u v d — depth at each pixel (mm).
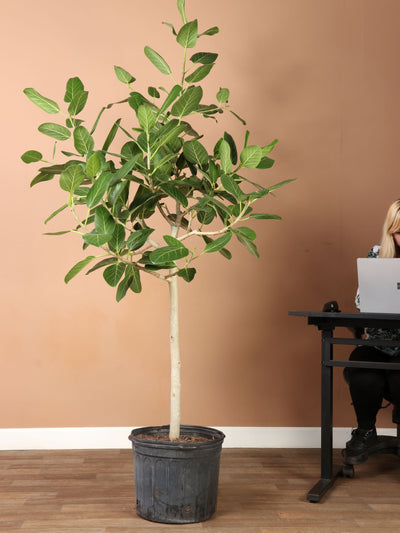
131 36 3111
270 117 3162
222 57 3150
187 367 3111
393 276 2230
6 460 2816
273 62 3168
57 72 3080
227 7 3158
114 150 3098
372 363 2350
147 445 2023
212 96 3145
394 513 2154
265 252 3152
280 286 3152
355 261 3174
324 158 3178
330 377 2418
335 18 3188
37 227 3061
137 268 2088
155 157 2016
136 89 3111
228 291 3135
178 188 2176
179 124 2039
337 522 2062
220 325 3129
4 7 3070
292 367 3145
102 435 3057
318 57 3182
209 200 1959
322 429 2422
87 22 3100
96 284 3076
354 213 3182
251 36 3162
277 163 3162
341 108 3186
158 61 2232
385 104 3197
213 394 3117
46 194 3066
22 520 2051
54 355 3055
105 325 3078
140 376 3088
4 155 3053
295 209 3162
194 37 2201
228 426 3117
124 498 2287
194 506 2029
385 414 3143
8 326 3043
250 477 2578
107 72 3100
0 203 3051
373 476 2596
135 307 3088
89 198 1805
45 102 2049
